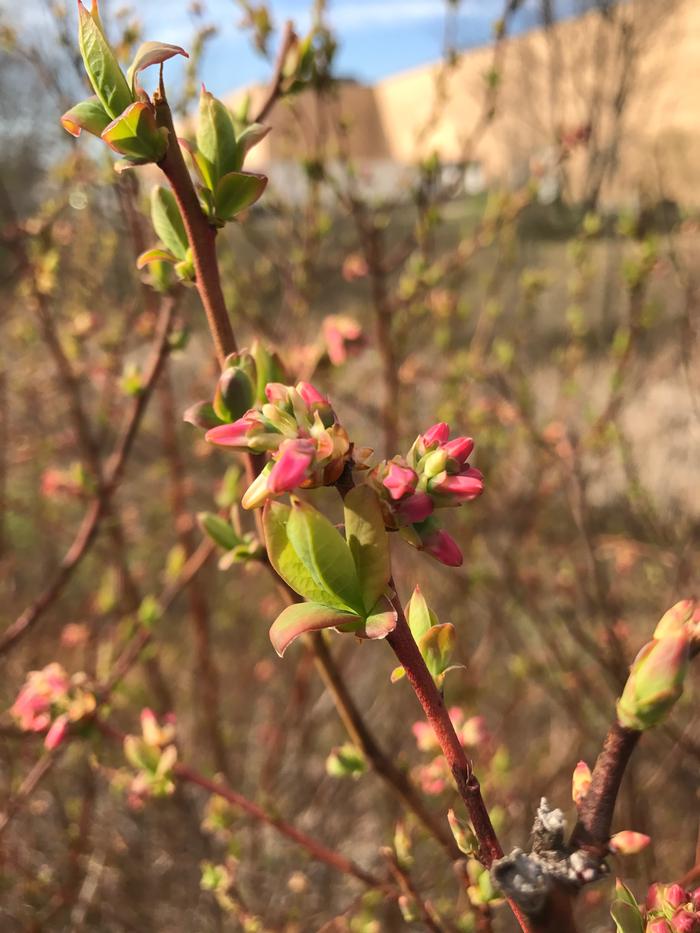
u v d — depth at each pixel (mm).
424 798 335
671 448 536
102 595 347
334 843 394
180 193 122
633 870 319
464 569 442
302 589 93
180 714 493
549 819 85
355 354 266
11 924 332
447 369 486
